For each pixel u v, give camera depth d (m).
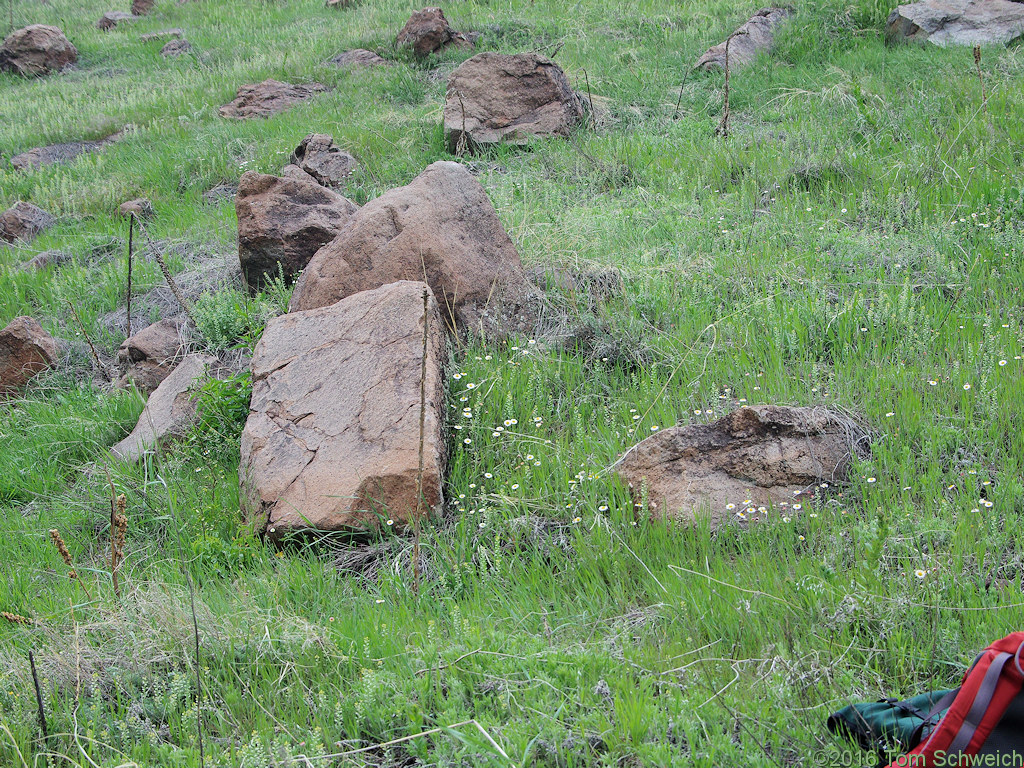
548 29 14.43
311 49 15.66
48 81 17.80
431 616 4.34
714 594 4.06
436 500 5.07
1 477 6.47
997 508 4.40
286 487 5.21
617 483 4.98
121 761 3.60
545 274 7.05
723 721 3.42
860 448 4.97
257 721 3.79
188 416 6.36
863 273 6.70
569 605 4.30
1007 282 6.44
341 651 4.14
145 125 13.85
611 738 3.36
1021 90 9.41
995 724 2.82
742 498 4.75
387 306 5.89
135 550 5.43
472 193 7.05
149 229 10.23
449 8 16.47
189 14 20.86
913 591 3.88
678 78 11.98
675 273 7.03
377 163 10.65
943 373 5.53
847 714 3.27
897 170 8.34
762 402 5.46
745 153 9.34
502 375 6.06
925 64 10.49
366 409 5.36
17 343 7.75
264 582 4.72
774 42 12.42
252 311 7.51
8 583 5.18
